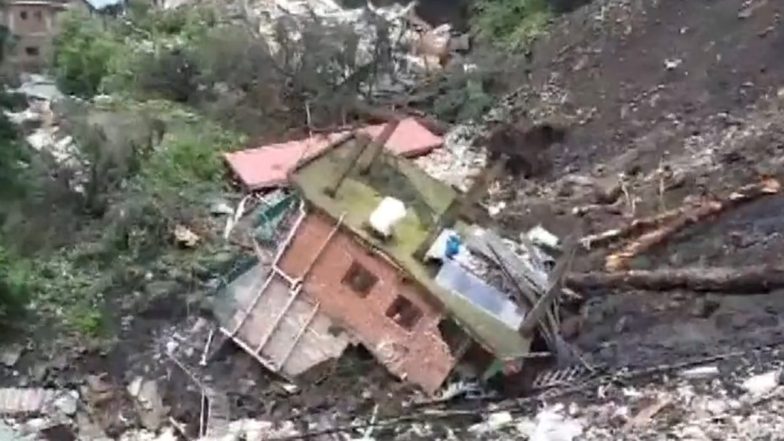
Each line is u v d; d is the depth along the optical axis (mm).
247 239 23375
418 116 34000
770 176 22078
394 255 17344
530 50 38219
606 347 17797
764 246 19516
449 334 17266
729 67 29312
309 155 21531
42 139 29344
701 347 17125
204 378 18453
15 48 41875
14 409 17984
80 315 20578
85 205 24906
